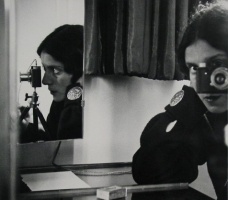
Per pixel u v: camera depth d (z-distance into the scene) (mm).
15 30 1142
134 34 1420
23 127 1327
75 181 1374
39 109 1361
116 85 1522
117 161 1565
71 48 1400
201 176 1467
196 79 1457
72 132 1436
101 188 1285
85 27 1417
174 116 1504
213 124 1448
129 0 1414
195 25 1443
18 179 1277
